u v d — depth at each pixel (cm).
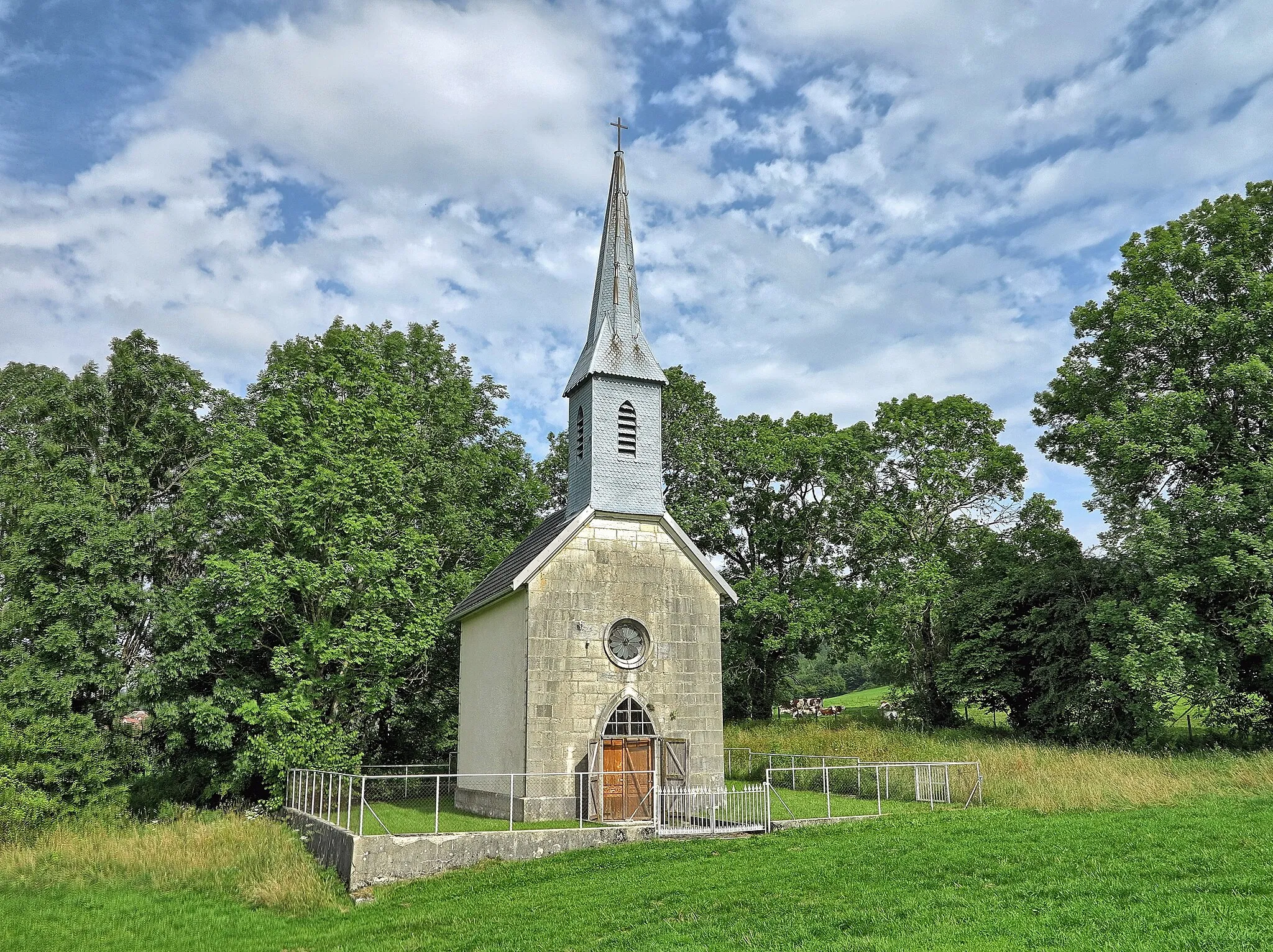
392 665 3266
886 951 1147
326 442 3250
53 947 1764
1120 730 3378
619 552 2647
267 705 3008
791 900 1479
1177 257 3275
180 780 3362
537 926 1525
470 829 2220
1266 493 2809
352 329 3912
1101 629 3281
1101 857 1541
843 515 4662
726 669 4819
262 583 3008
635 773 2453
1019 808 2208
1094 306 3622
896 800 2602
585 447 2812
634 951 1307
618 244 3031
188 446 3744
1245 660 3062
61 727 2992
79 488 3266
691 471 4584
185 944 1753
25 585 3172
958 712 4572
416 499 3488
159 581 3584
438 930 1612
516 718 2544
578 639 2542
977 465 4516
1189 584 2861
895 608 3997
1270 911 1147
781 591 4581
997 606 3928
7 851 2617
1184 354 3206
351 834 2042
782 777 3098
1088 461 3594
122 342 3634
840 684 9144
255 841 2511
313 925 1809
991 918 1255
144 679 3134
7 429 3494
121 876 2370
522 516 4325
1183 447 2944
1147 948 1059
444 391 4122
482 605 2845
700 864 1842
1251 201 3281
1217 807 1942
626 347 2862
